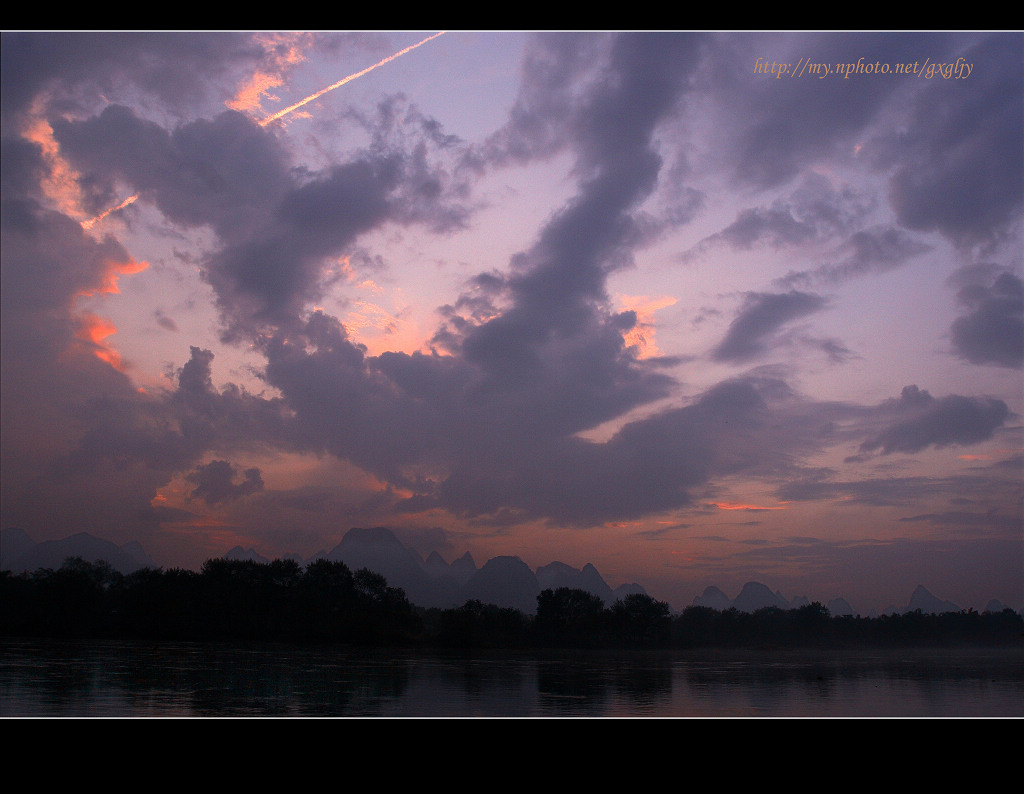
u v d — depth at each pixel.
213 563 149.50
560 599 169.00
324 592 155.25
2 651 88.75
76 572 134.88
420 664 93.50
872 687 66.94
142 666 71.81
